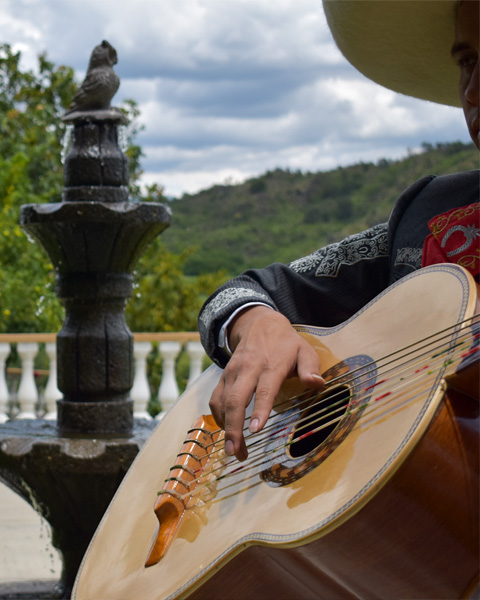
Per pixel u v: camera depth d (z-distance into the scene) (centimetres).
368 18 168
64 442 304
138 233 339
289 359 138
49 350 595
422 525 106
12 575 382
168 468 157
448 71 177
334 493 110
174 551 135
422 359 117
